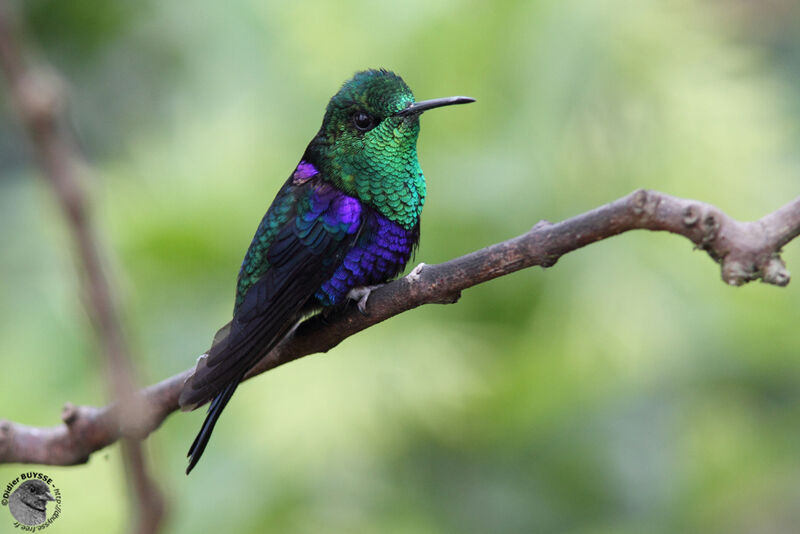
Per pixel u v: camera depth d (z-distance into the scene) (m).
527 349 10.69
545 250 4.65
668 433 10.98
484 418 10.61
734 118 10.60
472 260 5.02
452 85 10.88
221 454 9.99
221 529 9.68
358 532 9.94
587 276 10.73
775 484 11.81
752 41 12.62
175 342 10.23
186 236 10.45
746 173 10.48
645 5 10.75
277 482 9.82
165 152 11.27
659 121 10.62
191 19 11.55
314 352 5.95
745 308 10.80
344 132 6.82
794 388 11.27
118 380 2.48
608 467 11.11
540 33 10.68
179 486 9.83
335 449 9.87
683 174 10.58
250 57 11.15
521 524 10.74
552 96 10.64
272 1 11.11
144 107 12.51
